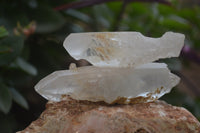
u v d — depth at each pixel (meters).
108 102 0.41
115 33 0.40
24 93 0.70
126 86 0.41
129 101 0.42
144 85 0.42
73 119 0.40
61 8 0.72
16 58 0.60
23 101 0.60
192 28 0.88
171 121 0.40
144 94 0.42
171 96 0.77
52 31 0.69
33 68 0.61
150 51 0.40
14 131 0.64
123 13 0.84
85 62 0.81
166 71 0.42
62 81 0.41
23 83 0.64
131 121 0.40
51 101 0.44
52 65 0.71
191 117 0.41
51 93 0.41
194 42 0.93
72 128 0.40
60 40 0.75
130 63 0.41
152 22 0.85
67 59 0.78
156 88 0.42
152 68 0.42
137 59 0.41
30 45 0.73
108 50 0.40
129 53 0.40
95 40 0.40
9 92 0.57
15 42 0.58
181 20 0.87
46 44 0.76
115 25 0.83
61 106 0.43
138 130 0.40
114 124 0.40
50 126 0.41
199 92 0.84
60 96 0.42
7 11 0.66
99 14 0.85
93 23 0.85
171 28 0.84
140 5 0.85
